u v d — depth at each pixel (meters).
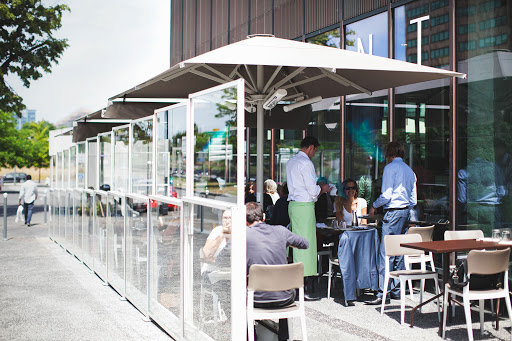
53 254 11.79
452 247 5.66
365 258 6.92
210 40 17.16
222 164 4.71
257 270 4.61
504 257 5.38
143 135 6.91
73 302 7.45
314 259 7.07
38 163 69.31
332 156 11.05
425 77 6.65
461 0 8.04
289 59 5.59
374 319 6.31
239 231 4.47
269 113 9.20
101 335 5.94
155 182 6.43
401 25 9.28
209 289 4.93
